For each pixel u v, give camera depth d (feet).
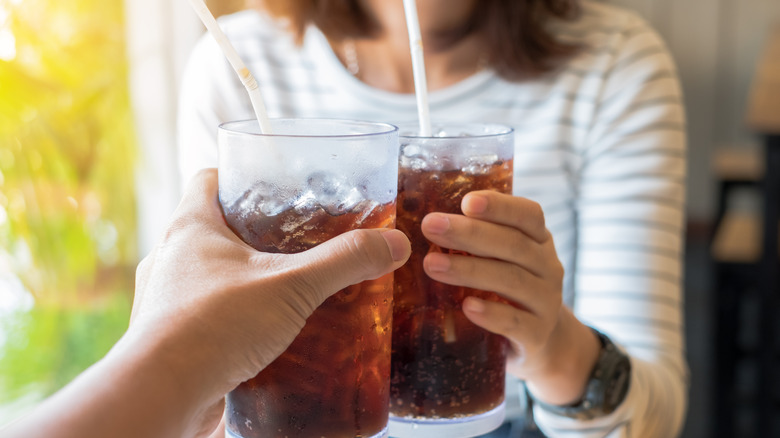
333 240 1.44
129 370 1.31
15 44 4.43
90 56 4.74
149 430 1.30
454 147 1.69
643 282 2.74
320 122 1.64
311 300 1.42
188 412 1.34
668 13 10.58
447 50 3.12
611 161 2.99
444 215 1.66
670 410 2.45
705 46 10.59
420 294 1.70
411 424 1.73
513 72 3.00
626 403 2.17
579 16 3.20
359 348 1.51
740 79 10.59
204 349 1.35
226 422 1.59
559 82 3.05
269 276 1.41
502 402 1.82
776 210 5.17
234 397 1.54
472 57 3.15
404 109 3.12
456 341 1.70
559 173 3.07
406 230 1.69
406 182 1.69
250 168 1.51
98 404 1.28
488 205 1.68
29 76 4.45
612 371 2.17
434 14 2.99
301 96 3.26
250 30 3.38
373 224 1.52
